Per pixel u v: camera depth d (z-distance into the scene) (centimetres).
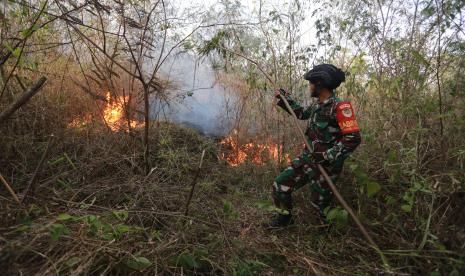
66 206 264
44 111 369
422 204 277
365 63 390
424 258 242
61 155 347
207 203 327
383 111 370
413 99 340
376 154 344
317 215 306
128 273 206
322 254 268
